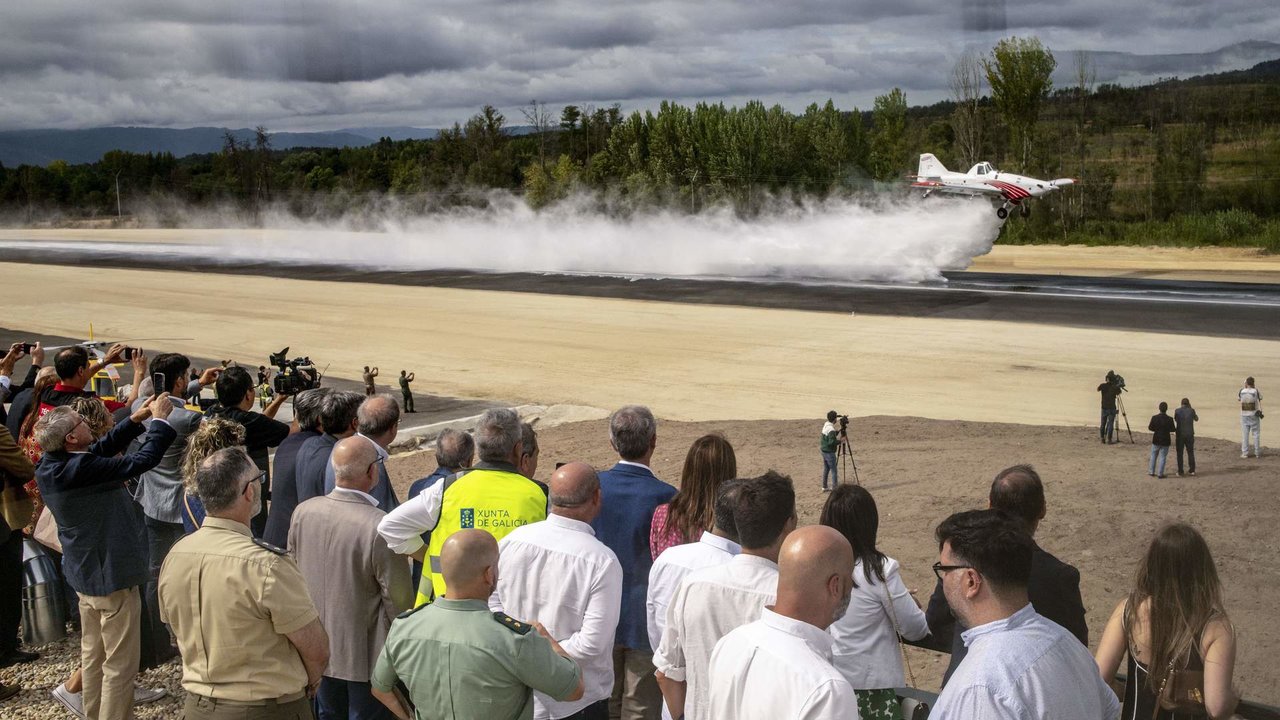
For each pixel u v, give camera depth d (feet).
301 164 271.08
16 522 21.99
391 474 52.08
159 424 19.15
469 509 15.79
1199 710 10.88
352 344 109.29
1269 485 19.45
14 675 21.71
